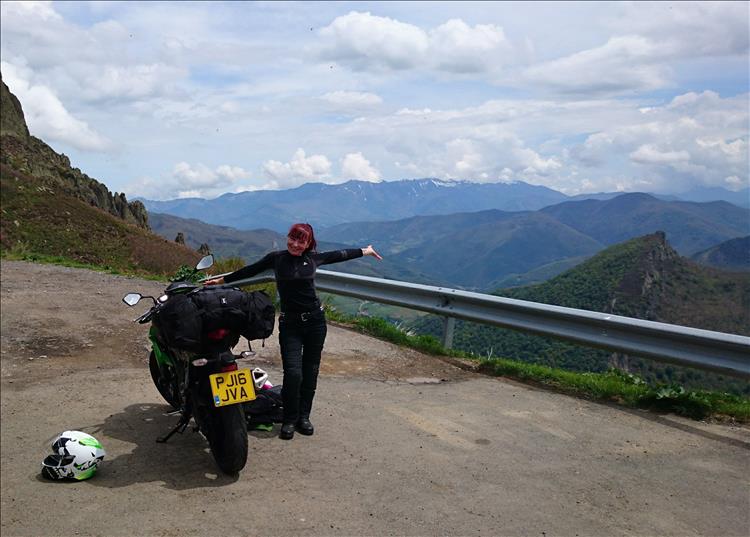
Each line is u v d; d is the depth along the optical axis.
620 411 6.39
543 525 3.94
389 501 4.21
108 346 8.41
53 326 9.23
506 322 8.12
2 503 4.15
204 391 4.60
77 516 3.97
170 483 4.48
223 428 4.49
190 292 4.71
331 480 4.54
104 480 4.53
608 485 4.58
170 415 5.92
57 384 6.78
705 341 6.13
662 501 4.34
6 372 7.14
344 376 7.50
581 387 7.14
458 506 4.16
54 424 5.65
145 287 13.55
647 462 5.04
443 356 8.83
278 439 5.39
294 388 5.41
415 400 6.61
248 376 4.58
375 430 5.64
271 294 12.00
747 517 4.13
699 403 6.30
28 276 14.17
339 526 3.86
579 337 7.29
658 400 6.47
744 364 5.94
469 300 8.61
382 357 8.48
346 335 9.72
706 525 4.01
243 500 4.21
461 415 6.13
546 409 6.39
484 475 4.69
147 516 3.96
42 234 51.75
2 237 42.47
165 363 5.38
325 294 12.66
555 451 5.23
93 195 83.19
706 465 5.00
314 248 5.67
